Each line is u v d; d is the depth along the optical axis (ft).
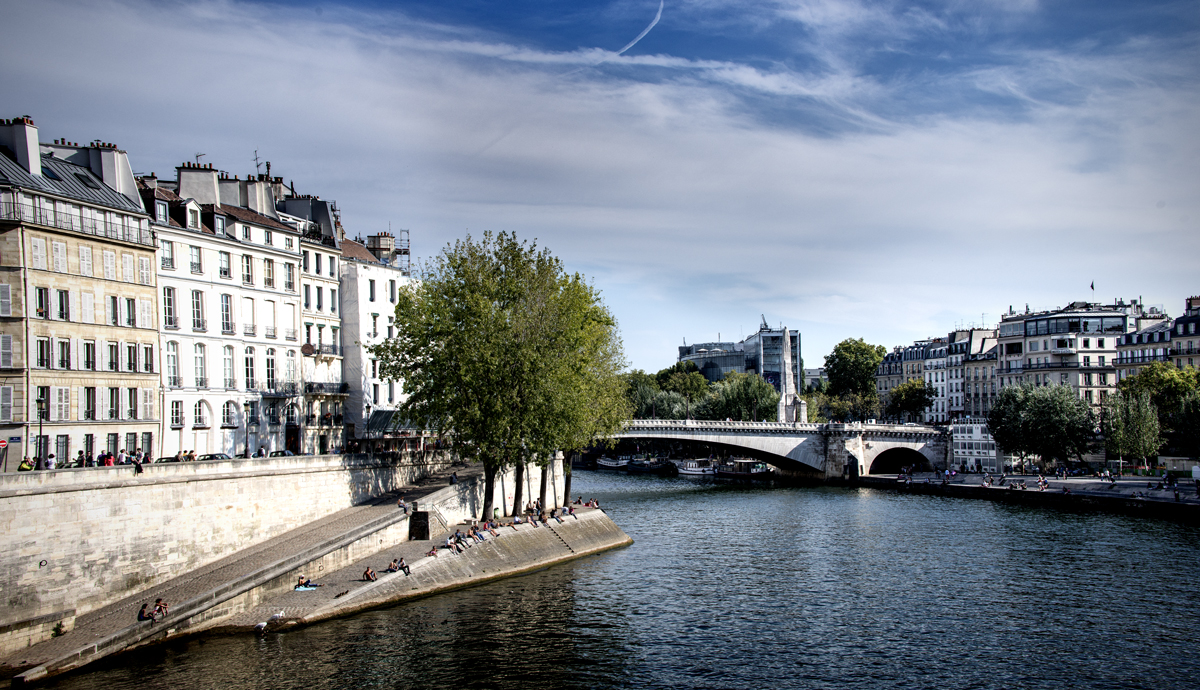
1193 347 525.75
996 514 360.89
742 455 611.47
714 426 513.45
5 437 184.44
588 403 281.95
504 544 247.70
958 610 204.95
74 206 202.69
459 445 260.62
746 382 649.61
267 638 174.50
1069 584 228.84
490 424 250.78
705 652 173.99
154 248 222.28
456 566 225.97
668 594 218.59
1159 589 222.48
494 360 249.34
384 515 236.02
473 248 269.03
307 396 283.79
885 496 440.86
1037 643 180.34
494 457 254.47
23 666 147.95
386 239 355.97
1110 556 264.11
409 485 288.71
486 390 255.29
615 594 217.77
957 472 520.42
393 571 208.85
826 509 385.09
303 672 156.66
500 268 271.90
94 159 222.28
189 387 238.27
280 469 222.89
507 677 157.89
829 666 166.81
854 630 189.26
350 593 193.77
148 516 182.50
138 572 180.04
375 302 317.63
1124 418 439.22
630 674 161.17
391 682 153.38
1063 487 407.64
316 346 293.43
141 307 218.38
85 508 168.45
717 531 321.73
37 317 191.11
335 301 305.53
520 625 188.85
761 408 636.07
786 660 169.99
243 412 255.91
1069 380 584.81
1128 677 161.58
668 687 155.33
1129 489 388.78
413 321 264.31
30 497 157.89
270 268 270.67
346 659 163.84
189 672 154.30
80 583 167.02
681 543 294.87
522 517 274.16
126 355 213.46
